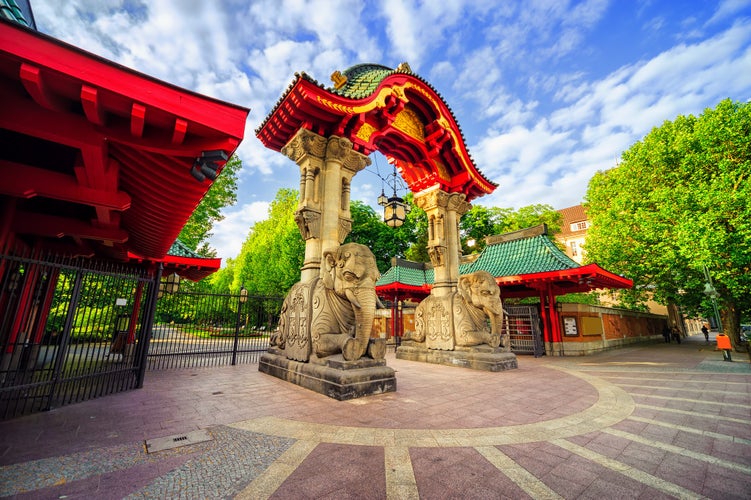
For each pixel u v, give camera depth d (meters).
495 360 8.80
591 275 12.44
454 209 12.26
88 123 3.11
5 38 2.32
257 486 2.55
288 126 8.39
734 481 2.75
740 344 15.97
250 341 15.44
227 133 3.24
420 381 7.14
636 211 17.64
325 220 7.92
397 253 27.52
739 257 12.38
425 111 11.23
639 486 2.66
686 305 18.25
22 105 2.89
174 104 2.98
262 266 30.03
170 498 2.36
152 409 4.66
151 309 6.54
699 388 6.75
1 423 3.97
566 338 14.68
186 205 5.03
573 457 3.21
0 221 4.84
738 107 14.76
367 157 8.87
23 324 6.65
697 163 15.03
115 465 2.88
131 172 4.27
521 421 4.33
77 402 5.03
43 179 3.96
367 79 9.64
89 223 6.25
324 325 6.43
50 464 2.87
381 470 2.86
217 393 5.71
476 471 2.88
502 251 16.95
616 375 8.47
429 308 11.02
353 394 5.39
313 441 3.50
